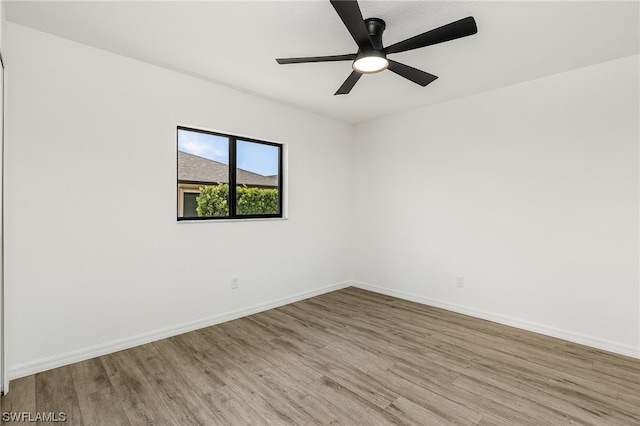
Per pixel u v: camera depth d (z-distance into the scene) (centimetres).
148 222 271
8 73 207
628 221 254
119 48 243
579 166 276
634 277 252
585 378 218
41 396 194
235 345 268
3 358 192
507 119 315
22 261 215
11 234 210
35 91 218
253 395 198
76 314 237
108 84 248
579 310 276
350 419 176
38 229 221
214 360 242
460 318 335
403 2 186
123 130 256
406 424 172
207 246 309
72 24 211
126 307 260
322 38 227
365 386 208
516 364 238
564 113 282
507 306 317
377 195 432
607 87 262
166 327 283
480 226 336
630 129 253
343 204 449
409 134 396
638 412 182
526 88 303
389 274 420
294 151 385
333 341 277
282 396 197
